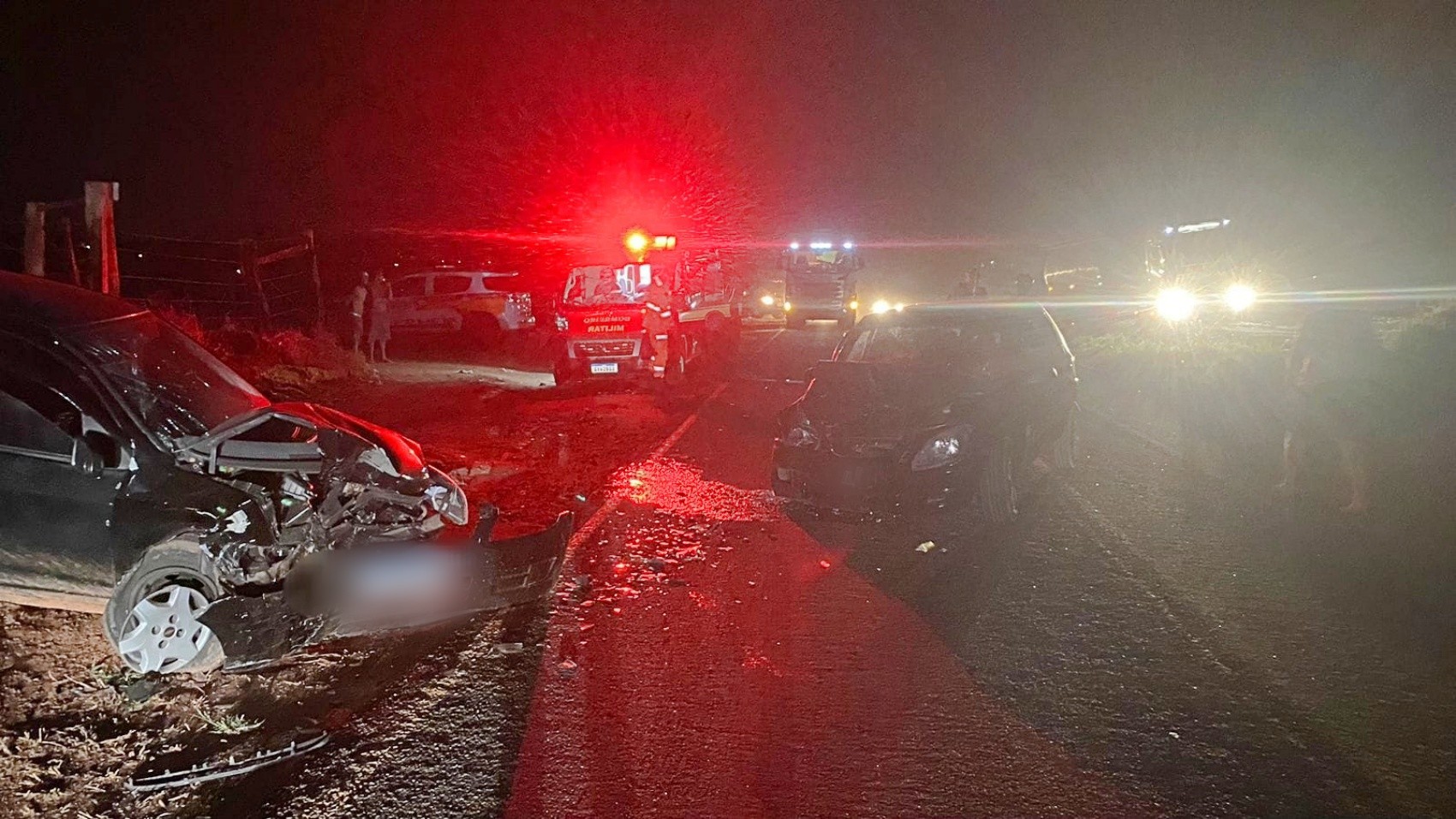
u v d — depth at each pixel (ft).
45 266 45.42
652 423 45.75
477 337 84.43
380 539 20.11
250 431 20.72
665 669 18.11
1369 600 21.27
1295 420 30.89
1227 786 13.97
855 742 15.34
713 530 27.30
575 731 15.76
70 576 17.53
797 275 107.04
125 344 19.43
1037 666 18.07
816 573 23.62
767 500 30.50
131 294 61.82
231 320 61.57
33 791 14.10
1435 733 15.39
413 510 20.76
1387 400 28.84
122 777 14.48
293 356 58.80
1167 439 40.52
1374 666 17.89
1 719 16.17
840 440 26.30
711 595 22.13
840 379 28.73
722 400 53.26
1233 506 29.43
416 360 77.30
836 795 13.84
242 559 17.47
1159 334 68.49
